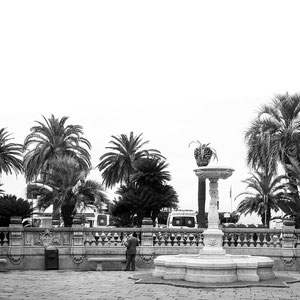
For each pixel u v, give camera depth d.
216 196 22.38
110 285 19.59
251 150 42.91
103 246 27.17
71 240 27.05
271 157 40.94
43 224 28.22
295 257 26.55
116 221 53.00
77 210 51.88
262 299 15.79
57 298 16.09
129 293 17.25
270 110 42.50
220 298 16.02
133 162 55.25
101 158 62.88
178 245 27.50
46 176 51.97
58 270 26.31
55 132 58.41
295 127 41.59
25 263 26.42
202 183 39.16
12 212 40.31
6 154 57.50
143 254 27.05
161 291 17.77
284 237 26.70
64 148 58.44
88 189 50.91
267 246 27.02
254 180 57.09
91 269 26.75
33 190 51.88
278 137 41.31
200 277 19.52
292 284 19.84
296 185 33.41
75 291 17.83
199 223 38.97
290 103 42.03
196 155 38.41
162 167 50.94
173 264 20.47
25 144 58.22
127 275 23.66
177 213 41.88
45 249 26.45
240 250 26.97
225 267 19.59
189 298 16.02
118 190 51.94
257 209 58.66
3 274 24.34
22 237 26.61
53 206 48.19
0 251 26.23
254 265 20.00
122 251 27.11
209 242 21.83
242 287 18.69
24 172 58.69
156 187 50.44
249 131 43.06
